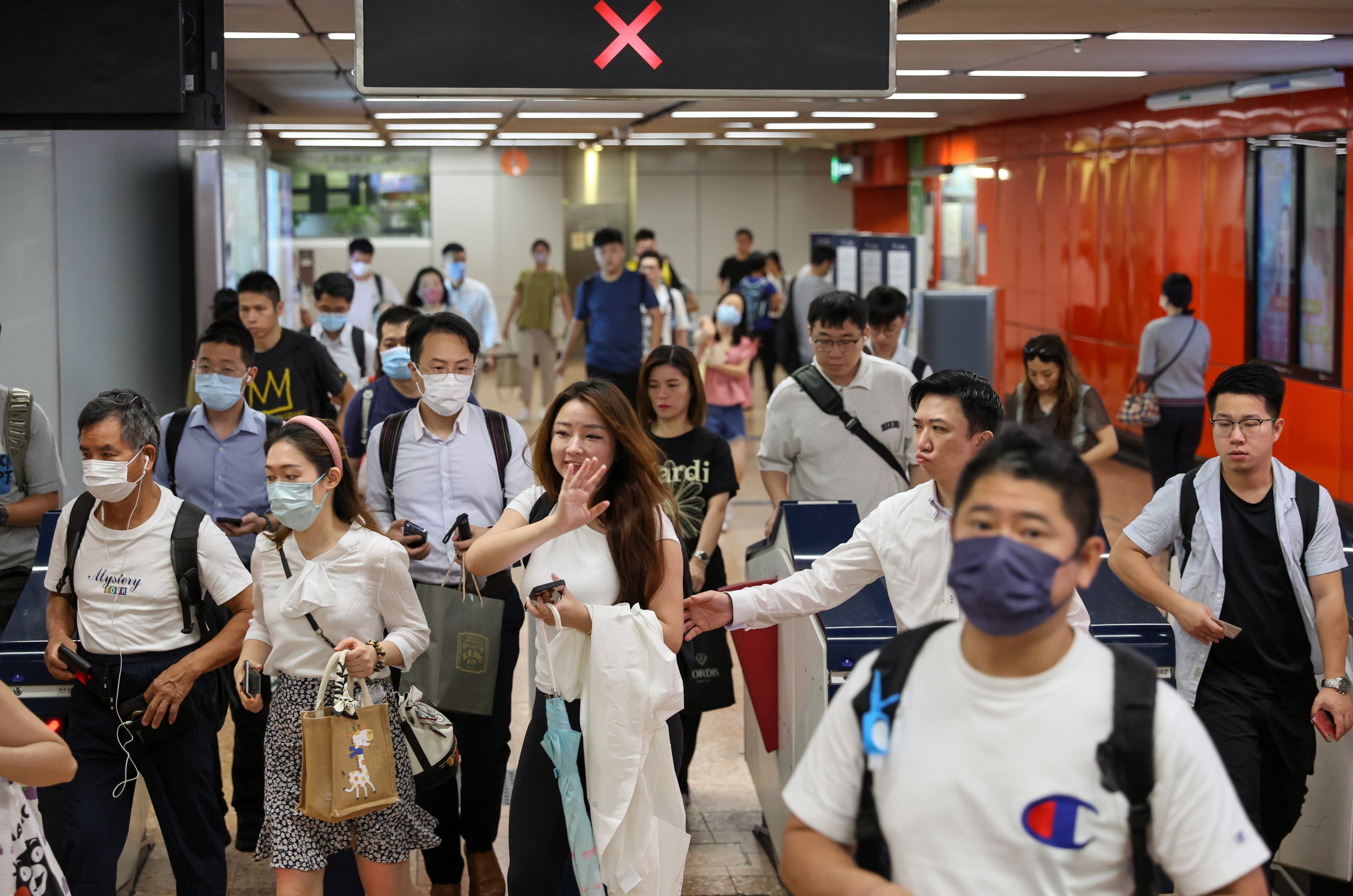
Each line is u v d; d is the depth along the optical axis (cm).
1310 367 970
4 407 427
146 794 420
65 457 607
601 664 292
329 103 1163
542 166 2216
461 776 395
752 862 424
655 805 304
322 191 2173
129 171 724
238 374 432
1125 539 355
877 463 473
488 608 367
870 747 177
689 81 389
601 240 941
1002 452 169
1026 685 169
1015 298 1603
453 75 381
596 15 384
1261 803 353
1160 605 341
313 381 566
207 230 801
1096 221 1359
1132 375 1283
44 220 588
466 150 2189
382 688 327
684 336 1031
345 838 324
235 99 1027
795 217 2295
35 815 244
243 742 430
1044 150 1482
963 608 166
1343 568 341
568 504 290
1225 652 345
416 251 2211
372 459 409
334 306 725
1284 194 996
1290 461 1001
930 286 1939
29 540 436
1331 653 331
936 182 1892
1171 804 165
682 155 2255
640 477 308
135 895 402
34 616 372
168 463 439
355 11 377
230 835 430
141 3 360
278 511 317
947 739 172
